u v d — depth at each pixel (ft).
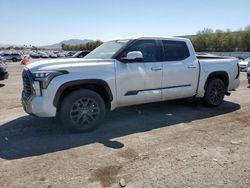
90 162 11.78
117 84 16.56
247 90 32.76
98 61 16.25
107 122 17.98
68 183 10.03
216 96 22.39
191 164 11.57
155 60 18.37
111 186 9.86
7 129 16.53
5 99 26.78
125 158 12.19
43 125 17.28
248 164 11.60
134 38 17.80
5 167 11.33
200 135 15.34
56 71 14.61
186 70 19.70
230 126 17.12
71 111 15.30
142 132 15.90
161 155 12.50
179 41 19.85
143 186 9.81
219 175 10.60
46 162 11.80
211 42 245.04
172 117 19.29
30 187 9.76
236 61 23.45
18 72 64.85
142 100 17.95
